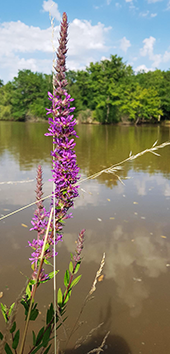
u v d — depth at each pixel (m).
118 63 64.50
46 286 3.22
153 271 3.59
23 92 77.25
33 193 6.88
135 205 6.26
